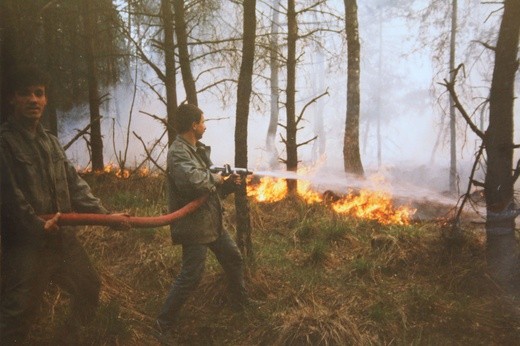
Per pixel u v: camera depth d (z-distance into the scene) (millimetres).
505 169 4180
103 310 3471
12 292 2693
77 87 8352
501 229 4156
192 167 3283
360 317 3625
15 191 2557
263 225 5965
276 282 4121
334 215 6168
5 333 2662
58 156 2879
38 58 6703
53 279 3068
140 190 6832
